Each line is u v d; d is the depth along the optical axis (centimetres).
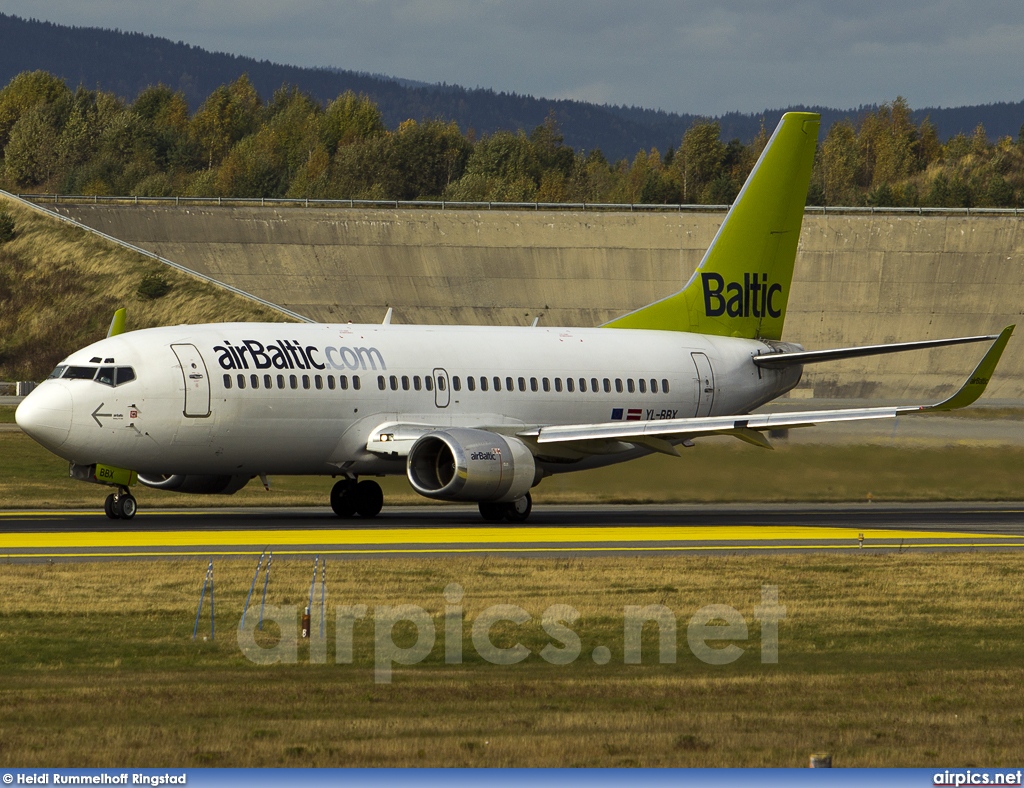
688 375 16412
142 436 12800
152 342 13012
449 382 14488
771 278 17538
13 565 9544
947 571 10081
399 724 5303
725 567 10031
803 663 6794
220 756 4809
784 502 17250
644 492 17362
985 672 6544
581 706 5700
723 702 5809
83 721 5322
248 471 13688
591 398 15562
